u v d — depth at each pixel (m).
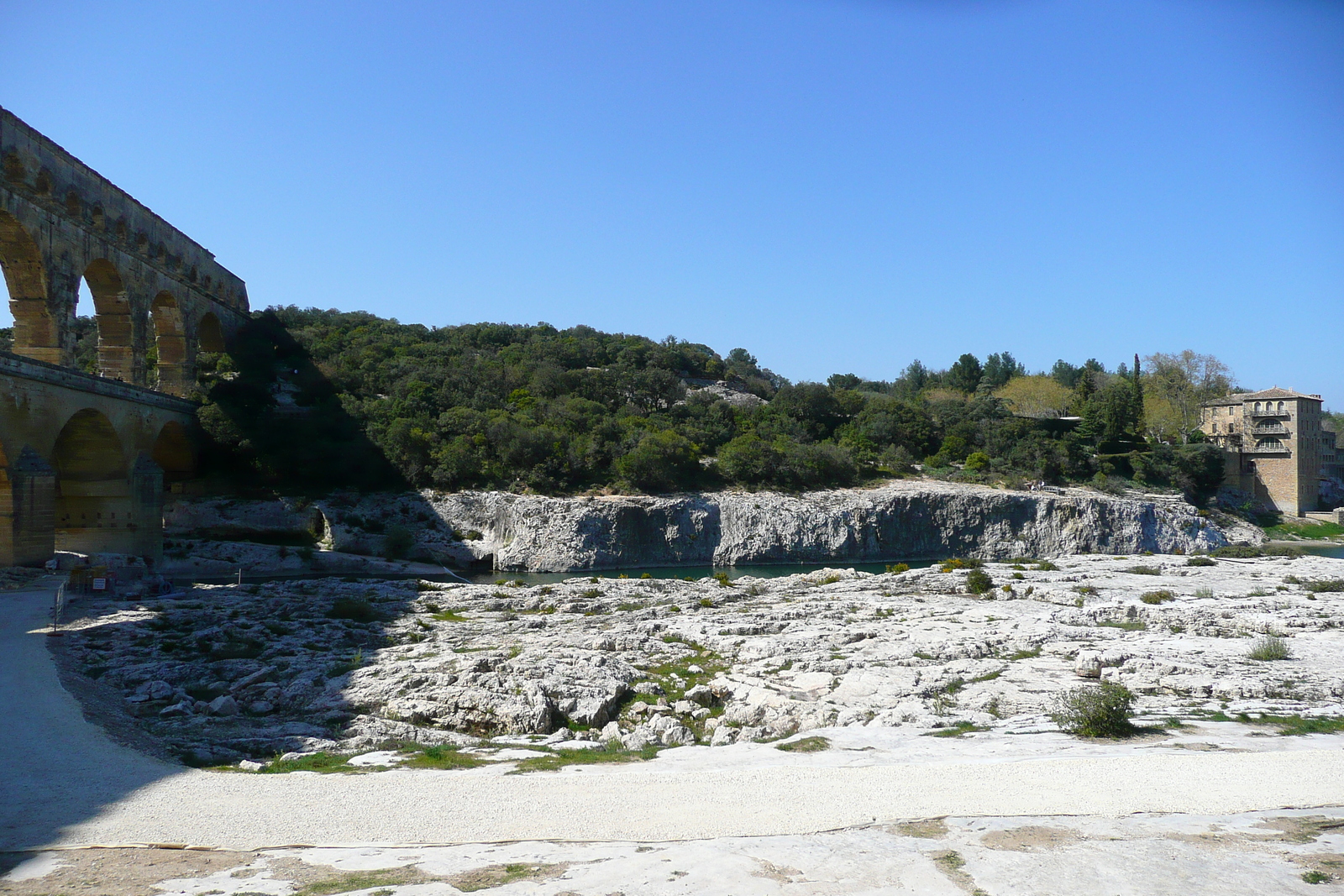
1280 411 150.50
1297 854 13.47
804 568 97.62
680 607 51.16
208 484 91.00
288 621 43.09
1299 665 30.66
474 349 154.88
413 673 29.31
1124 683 28.44
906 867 13.13
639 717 27.44
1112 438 140.62
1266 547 114.38
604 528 94.88
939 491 111.25
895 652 34.22
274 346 117.88
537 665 30.86
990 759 18.83
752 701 27.66
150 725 23.70
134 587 52.03
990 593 56.88
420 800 16.56
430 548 89.56
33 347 65.62
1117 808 15.62
